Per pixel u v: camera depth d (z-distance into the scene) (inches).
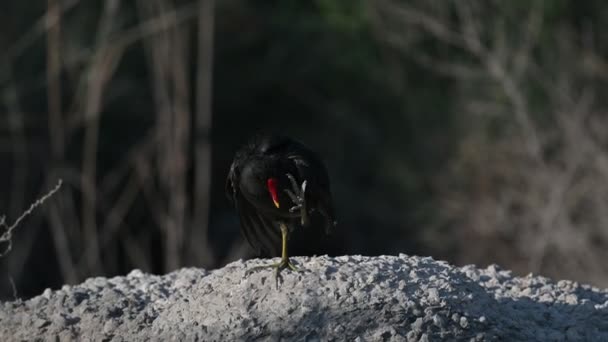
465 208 674.2
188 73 678.5
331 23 714.8
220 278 241.9
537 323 238.5
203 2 629.0
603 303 262.7
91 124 621.0
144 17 639.1
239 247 700.7
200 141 652.7
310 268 234.8
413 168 713.0
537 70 672.4
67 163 671.1
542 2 671.8
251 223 257.0
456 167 690.2
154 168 676.1
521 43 677.9
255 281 231.8
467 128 698.8
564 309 251.0
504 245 653.9
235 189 248.4
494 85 689.0
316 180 237.3
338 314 217.6
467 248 665.0
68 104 661.3
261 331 217.2
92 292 262.8
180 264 607.8
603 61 685.9
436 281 233.5
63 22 644.7
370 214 721.0
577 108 634.2
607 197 617.0
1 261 634.2
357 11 706.8
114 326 235.9
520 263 639.1
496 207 652.1
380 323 214.5
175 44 613.0
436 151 706.2
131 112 699.4
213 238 719.1
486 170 672.4
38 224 648.4
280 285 229.0
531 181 644.1
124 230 662.5
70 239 633.0
